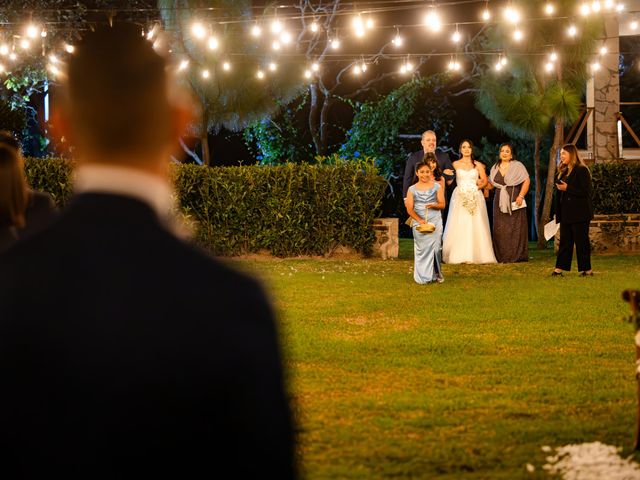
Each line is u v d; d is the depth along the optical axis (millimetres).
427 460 4953
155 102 1626
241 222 16703
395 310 10352
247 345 1478
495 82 18562
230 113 18875
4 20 20297
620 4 17844
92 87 1600
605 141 19500
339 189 16609
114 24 1697
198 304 1484
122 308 1466
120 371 1439
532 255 17328
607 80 19453
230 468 1474
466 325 9336
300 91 19953
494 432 5469
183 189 16531
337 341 8422
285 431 1497
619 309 10273
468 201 15734
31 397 1436
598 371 7137
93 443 1429
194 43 18297
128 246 1517
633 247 17328
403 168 24531
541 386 6672
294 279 13258
